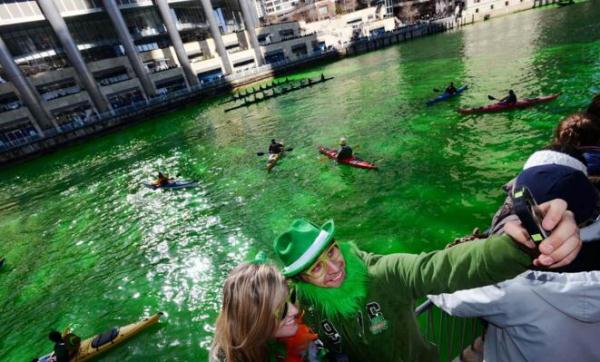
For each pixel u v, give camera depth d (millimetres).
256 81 56125
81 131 40094
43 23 42219
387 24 75438
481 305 1734
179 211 14359
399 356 1660
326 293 1572
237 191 14961
